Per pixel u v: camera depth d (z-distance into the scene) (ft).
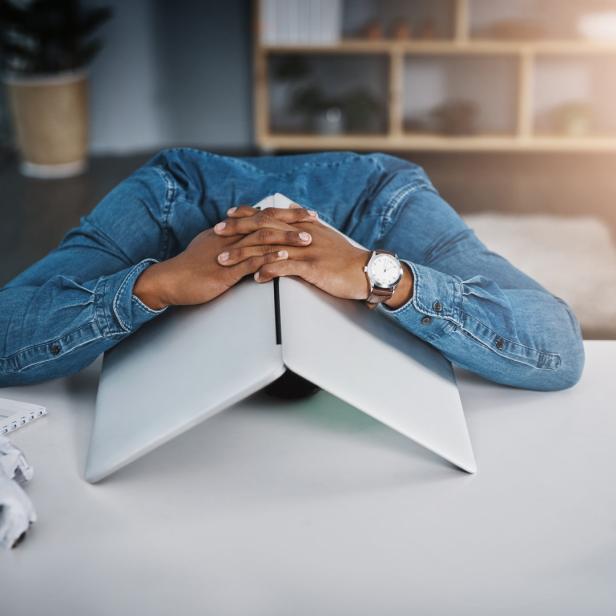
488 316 3.51
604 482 3.11
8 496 2.74
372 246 4.15
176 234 4.06
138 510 2.93
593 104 15.47
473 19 15.10
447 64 15.42
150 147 15.66
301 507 2.94
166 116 15.57
